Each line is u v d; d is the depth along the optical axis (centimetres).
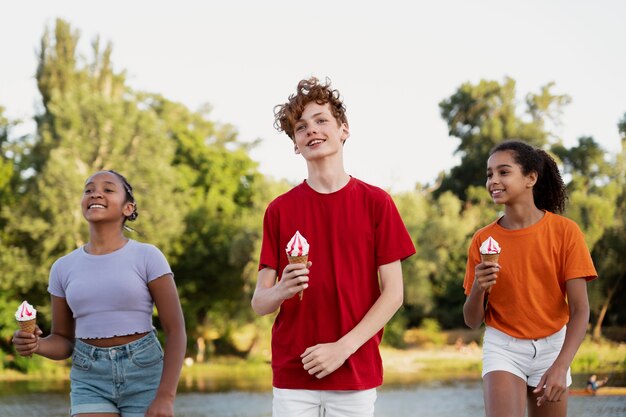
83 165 3631
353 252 407
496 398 450
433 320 4156
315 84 414
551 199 485
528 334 458
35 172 3734
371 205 412
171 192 3928
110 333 435
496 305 468
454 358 3609
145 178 3675
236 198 4528
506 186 470
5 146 3962
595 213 3516
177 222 3691
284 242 416
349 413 395
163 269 445
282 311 411
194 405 2262
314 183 417
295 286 365
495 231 479
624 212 3722
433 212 4128
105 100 3669
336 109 416
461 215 4553
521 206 473
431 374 3180
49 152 3697
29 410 2161
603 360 3200
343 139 423
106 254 445
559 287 461
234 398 2458
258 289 414
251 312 3609
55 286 454
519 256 464
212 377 3256
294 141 420
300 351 401
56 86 4125
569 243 460
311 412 400
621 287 3806
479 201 4653
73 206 3478
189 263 3841
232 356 3869
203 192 4403
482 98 4962
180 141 4528
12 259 3481
